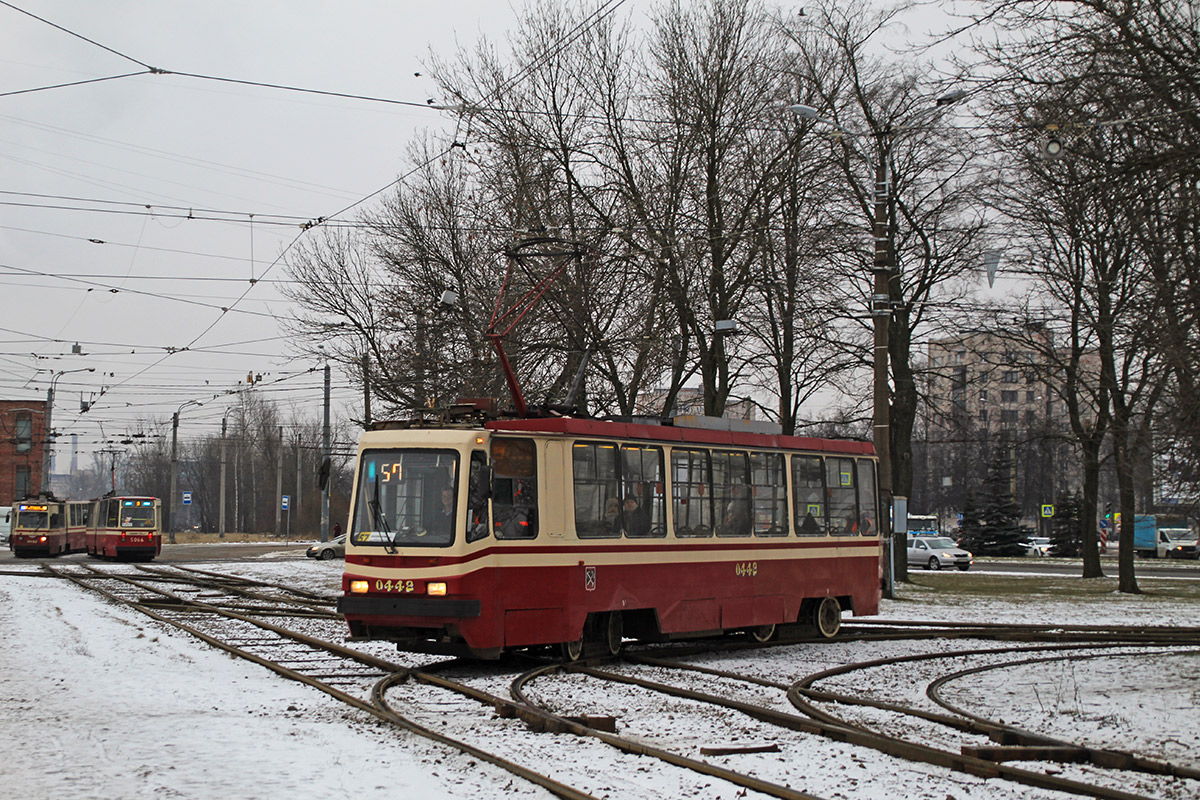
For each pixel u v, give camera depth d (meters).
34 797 7.21
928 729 10.63
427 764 8.49
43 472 78.44
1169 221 12.60
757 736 10.05
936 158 31.92
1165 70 12.16
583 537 15.71
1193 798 7.96
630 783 8.12
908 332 34.38
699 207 30.88
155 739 9.30
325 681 13.52
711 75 30.56
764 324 32.75
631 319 30.33
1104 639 19.59
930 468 91.38
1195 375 12.33
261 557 53.03
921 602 27.94
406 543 14.63
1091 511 39.34
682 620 17.00
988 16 13.19
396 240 34.75
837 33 32.09
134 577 34.66
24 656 15.24
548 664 15.65
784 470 19.20
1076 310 29.19
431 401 30.61
